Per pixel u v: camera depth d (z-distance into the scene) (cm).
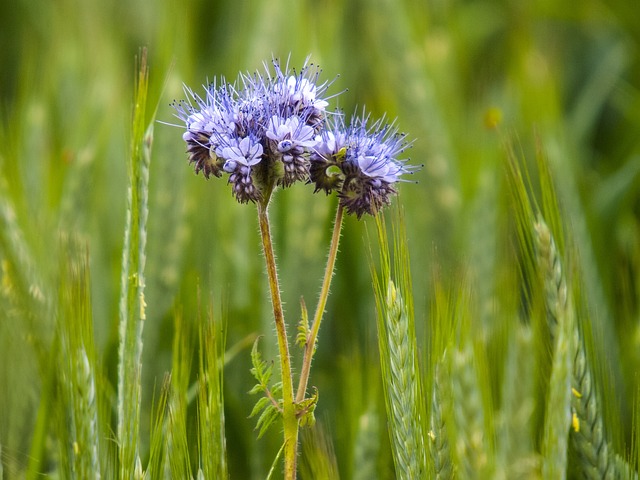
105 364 88
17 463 82
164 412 77
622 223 98
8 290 84
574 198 93
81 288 77
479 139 99
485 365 74
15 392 84
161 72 93
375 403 82
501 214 93
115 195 98
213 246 94
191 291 89
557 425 73
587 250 90
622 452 79
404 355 73
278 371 89
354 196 74
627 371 85
